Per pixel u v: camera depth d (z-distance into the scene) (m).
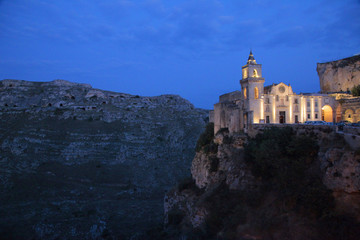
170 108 145.75
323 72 79.25
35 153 99.50
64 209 65.19
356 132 32.00
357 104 58.50
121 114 129.50
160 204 74.69
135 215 64.19
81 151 102.50
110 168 96.69
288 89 60.84
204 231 38.03
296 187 32.03
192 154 115.06
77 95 149.00
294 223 29.19
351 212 26.72
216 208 39.00
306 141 35.69
